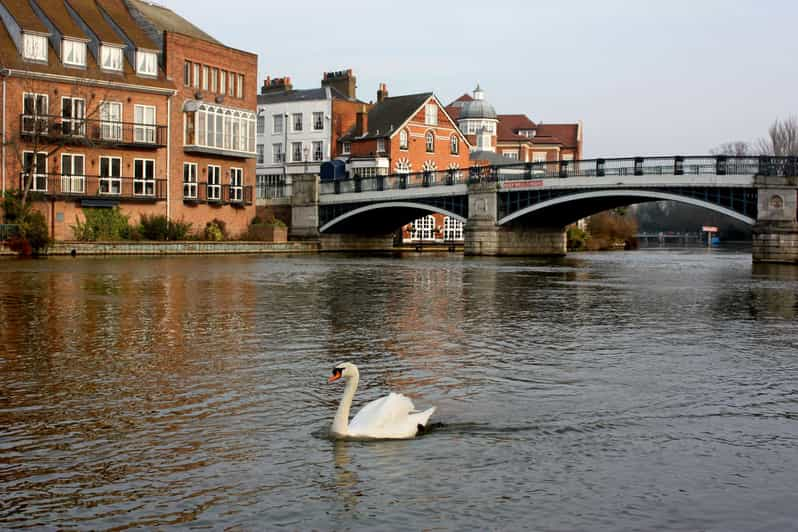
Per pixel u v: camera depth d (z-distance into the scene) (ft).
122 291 83.30
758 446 29.17
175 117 186.50
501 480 25.23
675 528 21.89
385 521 22.13
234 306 70.74
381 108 279.90
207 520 22.20
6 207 152.66
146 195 179.42
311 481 25.03
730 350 49.67
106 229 170.40
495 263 160.35
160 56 186.39
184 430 30.40
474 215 197.26
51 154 160.66
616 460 27.37
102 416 32.32
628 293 89.51
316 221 225.97
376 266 143.13
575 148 410.31
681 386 38.99
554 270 136.36
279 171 283.38
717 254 236.63
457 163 283.38
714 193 164.35
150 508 23.00
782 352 49.08
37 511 22.81
